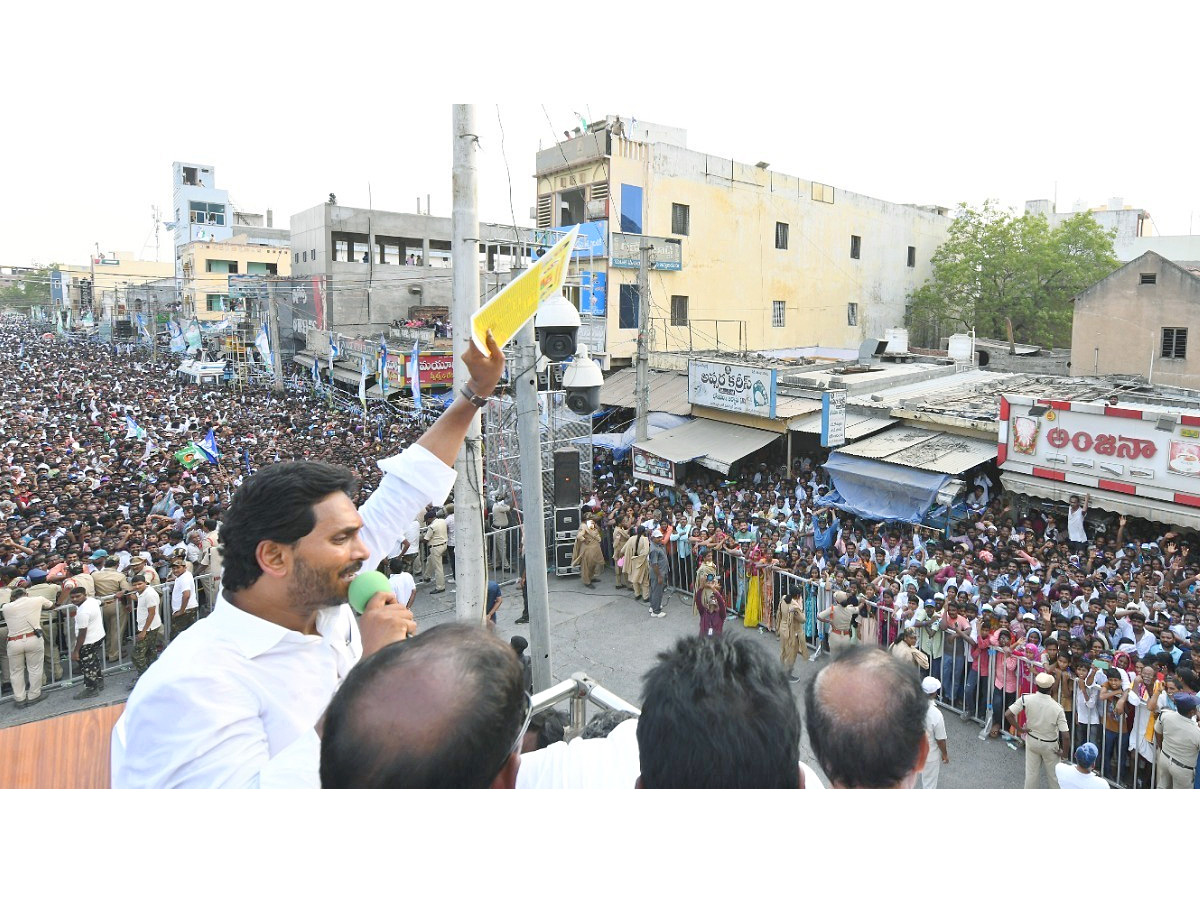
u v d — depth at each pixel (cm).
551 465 1758
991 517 1585
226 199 5838
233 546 185
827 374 2333
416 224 4269
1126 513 1398
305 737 159
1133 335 2452
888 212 3912
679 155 2981
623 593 1583
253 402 3403
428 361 2856
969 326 3669
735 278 3216
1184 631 1000
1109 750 900
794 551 1409
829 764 174
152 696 168
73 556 1240
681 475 2061
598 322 2806
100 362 4922
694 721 144
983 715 1051
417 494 255
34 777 207
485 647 141
